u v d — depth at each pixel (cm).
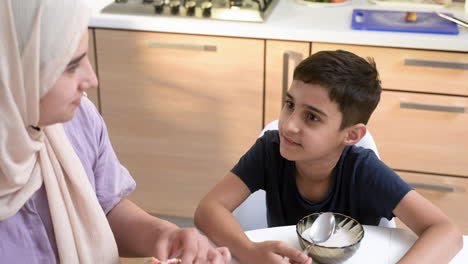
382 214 132
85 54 88
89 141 113
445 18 219
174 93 229
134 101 233
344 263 110
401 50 205
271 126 157
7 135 86
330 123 125
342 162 134
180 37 218
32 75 82
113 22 219
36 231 98
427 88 209
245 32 211
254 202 149
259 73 219
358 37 205
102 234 106
